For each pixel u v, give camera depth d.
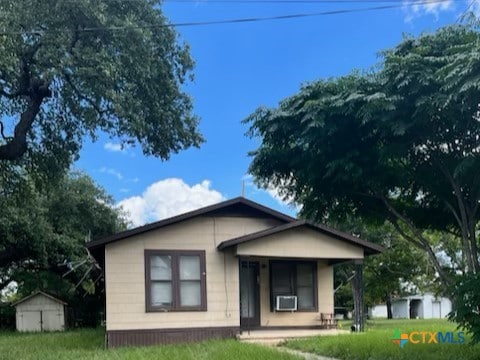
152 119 14.21
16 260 25.03
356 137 8.03
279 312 15.27
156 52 14.23
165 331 13.83
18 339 18.70
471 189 8.14
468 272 7.74
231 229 14.88
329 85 7.89
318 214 9.62
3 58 10.56
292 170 8.97
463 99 6.65
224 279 14.52
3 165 15.79
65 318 27.67
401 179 8.59
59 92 13.52
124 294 13.80
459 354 8.56
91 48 12.24
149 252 14.16
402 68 7.03
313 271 15.73
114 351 11.74
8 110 14.73
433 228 9.96
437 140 7.81
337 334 13.52
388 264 27.19
